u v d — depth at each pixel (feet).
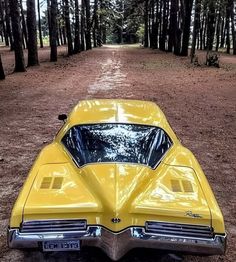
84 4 180.34
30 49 85.30
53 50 102.47
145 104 17.74
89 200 11.00
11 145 25.99
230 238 14.46
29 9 83.35
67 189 11.57
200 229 10.62
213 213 10.77
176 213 10.62
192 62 100.27
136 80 64.13
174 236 10.55
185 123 33.30
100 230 10.61
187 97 47.03
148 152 13.55
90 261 12.59
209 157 24.17
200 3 99.81
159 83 60.44
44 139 27.48
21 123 32.45
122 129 14.65
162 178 12.39
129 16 251.80
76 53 143.54
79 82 61.11
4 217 15.70
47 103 41.98
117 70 82.28
